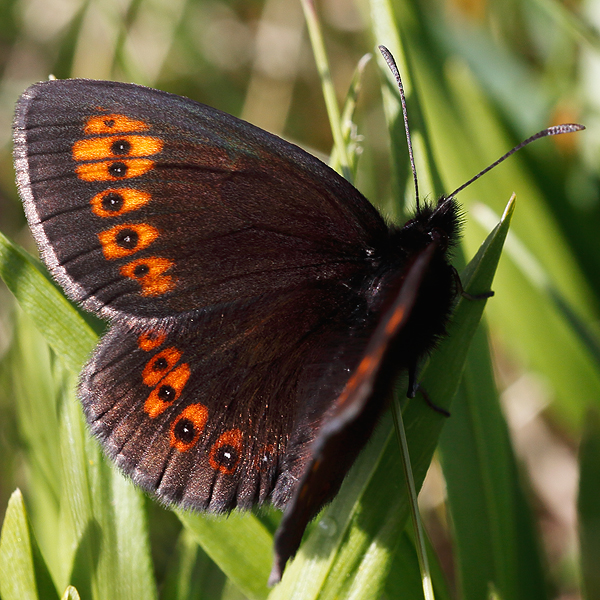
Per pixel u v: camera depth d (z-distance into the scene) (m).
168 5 0.33
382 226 0.26
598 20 0.29
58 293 0.26
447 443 0.26
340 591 0.26
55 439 0.27
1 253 0.26
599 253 0.28
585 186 0.29
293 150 0.26
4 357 0.28
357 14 0.34
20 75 0.32
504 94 0.29
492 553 0.26
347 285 0.26
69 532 0.26
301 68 0.33
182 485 0.26
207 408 0.26
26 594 0.26
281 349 0.26
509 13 0.31
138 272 0.26
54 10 0.32
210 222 0.26
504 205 0.28
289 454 0.26
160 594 0.26
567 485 0.28
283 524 0.25
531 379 0.29
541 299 0.28
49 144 0.26
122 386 0.26
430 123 0.28
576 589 0.28
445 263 0.26
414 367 0.26
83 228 0.26
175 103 0.26
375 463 0.26
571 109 0.29
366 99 0.33
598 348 0.27
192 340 0.26
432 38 0.28
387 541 0.26
